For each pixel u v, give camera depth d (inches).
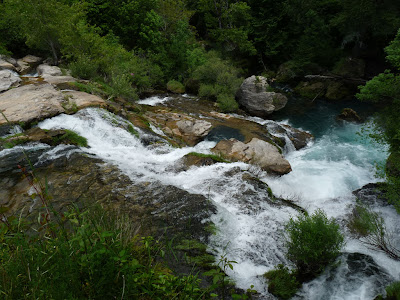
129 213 229.6
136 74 701.3
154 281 129.9
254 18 979.9
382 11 724.0
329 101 753.6
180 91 771.4
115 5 893.8
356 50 822.5
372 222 261.7
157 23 874.8
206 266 182.4
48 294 105.8
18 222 133.5
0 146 315.9
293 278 190.1
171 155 367.2
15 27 787.4
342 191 360.8
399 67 436.5
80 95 451.8
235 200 273.4
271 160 402.3
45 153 316.5
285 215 262.5
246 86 713.6
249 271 193.3
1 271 113.0
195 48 901.8
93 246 113.3
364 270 205.3
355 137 548.1
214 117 577.6
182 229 217.0
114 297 112.6
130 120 447.2
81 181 270.2
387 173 332.2
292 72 856.3
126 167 305.9
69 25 650.8
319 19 828.0
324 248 189.5
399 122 356.8
